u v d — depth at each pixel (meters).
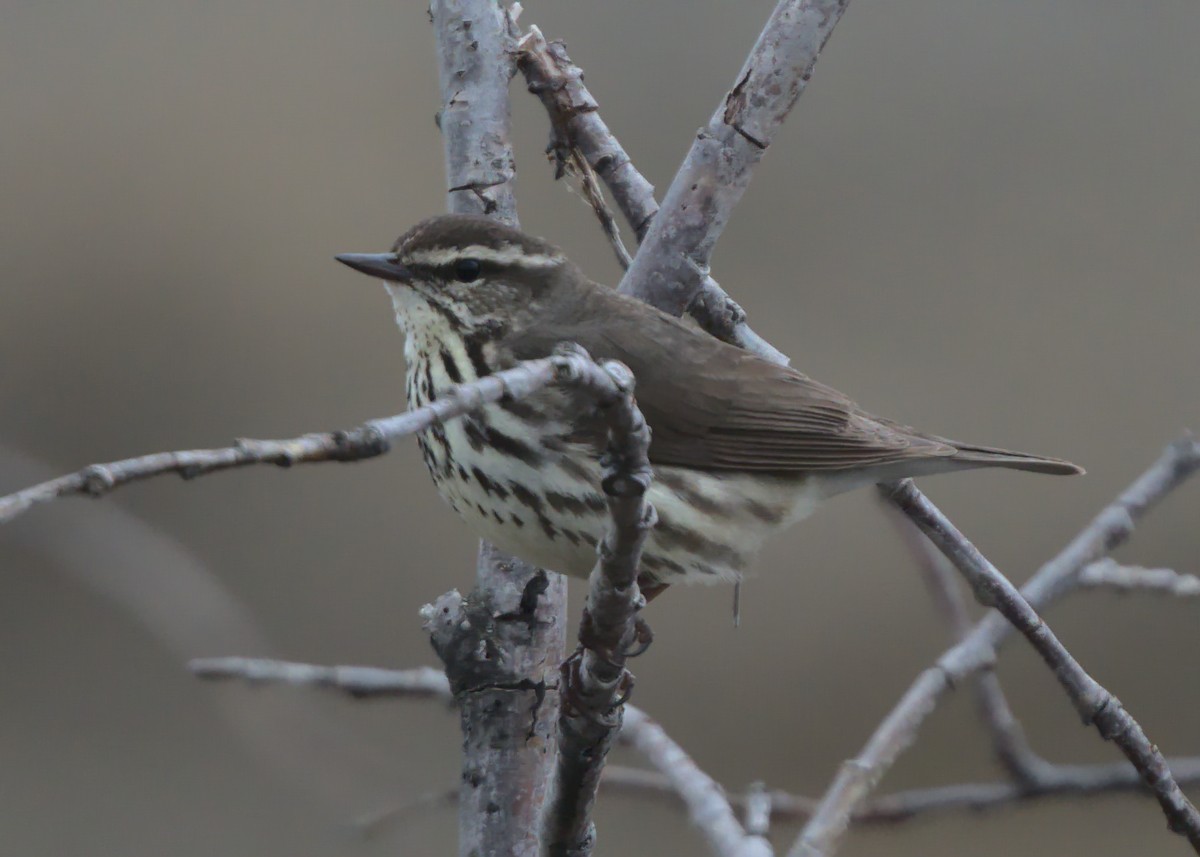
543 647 8.09
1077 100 18.42
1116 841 15.01
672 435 8.59
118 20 19.09
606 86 17.88
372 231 18.08
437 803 9.21
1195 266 17.61
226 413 17.22
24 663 15.42
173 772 14.98
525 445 7.89
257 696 9.86
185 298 17.78
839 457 8.62
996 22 18.66
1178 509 16.62
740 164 8.59
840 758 15.51
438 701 8.34
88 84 18.80
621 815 14.55
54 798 14.90
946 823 14.91
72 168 18.36
